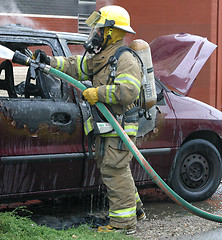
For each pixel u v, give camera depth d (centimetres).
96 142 492
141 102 499
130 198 491
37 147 506
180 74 634
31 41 539
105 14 470
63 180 531
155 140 598
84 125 499
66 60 507
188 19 1073
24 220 486
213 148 653
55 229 502
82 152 536
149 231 518
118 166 478
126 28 473
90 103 466
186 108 639
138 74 466
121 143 477
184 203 477
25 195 511
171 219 571
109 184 488
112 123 463
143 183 601
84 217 562
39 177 513
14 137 493
